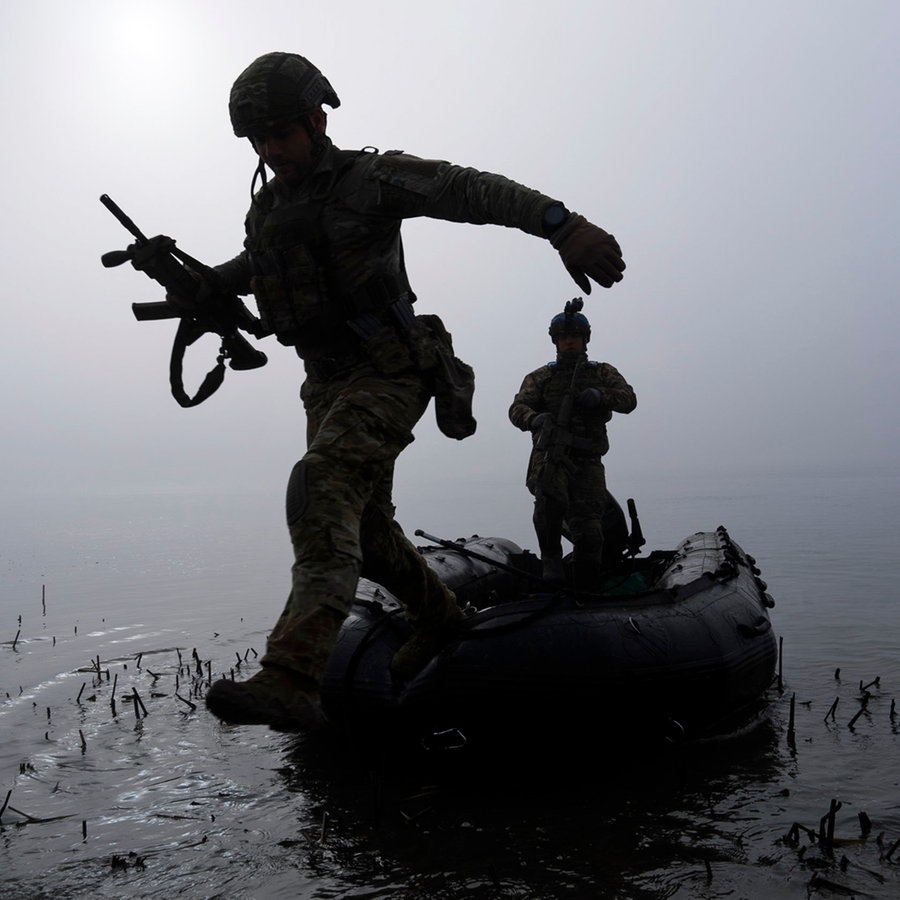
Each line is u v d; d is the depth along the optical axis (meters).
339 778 3.86
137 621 8.10
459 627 3.66
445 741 3.95
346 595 2.40
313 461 2.59
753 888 2.73
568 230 2.47
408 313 2.89
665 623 4.10
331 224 2.83
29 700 5.24
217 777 3.89
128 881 2.90
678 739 3.92
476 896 2.72
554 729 3.86
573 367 6.71
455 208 2.69
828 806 3.39
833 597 8.16
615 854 3.01
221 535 20.72
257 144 2.87
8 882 2.92
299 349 2.99
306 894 2.77
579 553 6.39
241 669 5.95
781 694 5.05
